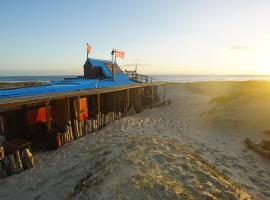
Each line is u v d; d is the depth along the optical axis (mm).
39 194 6348
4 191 6887
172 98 34406
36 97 10508
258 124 13828
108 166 6211
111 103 18531
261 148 10062
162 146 8008
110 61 26547
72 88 15156
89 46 23422
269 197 6199
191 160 6938
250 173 7859
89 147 10375
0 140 11859
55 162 8906
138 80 26844
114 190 4766
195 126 15375
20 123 11461
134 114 19656
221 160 8930
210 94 43438
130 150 7340
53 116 12672
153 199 4457
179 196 4605
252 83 51719
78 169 7418
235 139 12227
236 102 17984
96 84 17750
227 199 4922
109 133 13023
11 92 11352
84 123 13531
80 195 5164
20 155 8898
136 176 5293
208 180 5711
